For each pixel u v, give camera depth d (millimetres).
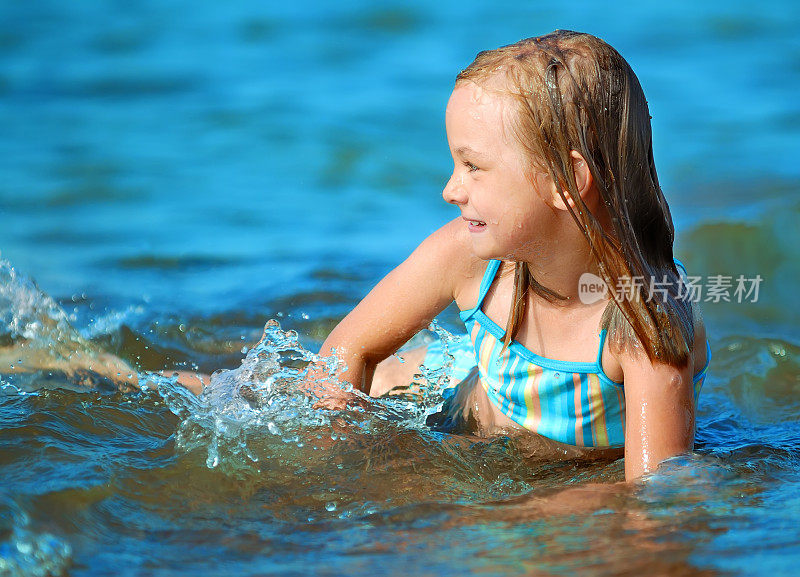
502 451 9781
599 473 9422
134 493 8336
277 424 9812
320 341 14102
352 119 27531
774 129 27094
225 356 13609
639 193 8672
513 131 8289
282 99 29562
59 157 24266
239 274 16938
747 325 15258
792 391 12695
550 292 9188
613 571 7094
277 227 19906
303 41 35938
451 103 8633
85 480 8312
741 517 7977
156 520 7953
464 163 8625
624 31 37469
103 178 22859
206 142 25875
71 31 36844
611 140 8391
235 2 41188
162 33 36906
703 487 8453
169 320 14547
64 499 7934
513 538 7676
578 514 8078
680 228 19547
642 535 7668
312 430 9781
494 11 39562
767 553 7355
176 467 8875
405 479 9008
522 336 9570
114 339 13820
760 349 13898
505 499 8469
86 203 21172
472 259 9945
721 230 18828
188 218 20359
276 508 8312
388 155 24781
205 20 38719
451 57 33812
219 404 10102
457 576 7066
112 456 8977
